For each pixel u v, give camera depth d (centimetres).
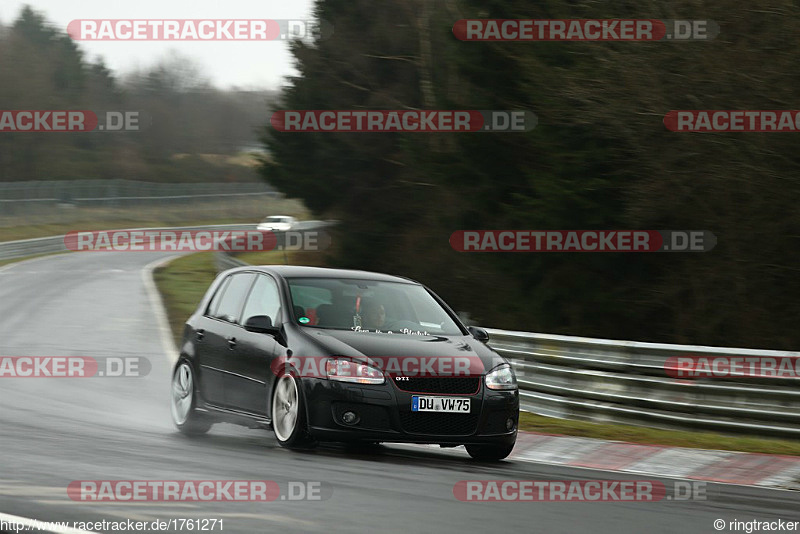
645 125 6669
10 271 15162
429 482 2428
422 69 12100
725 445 3675
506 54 8262
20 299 11081
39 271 15288
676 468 3148
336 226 13700
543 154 8025
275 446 3153
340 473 2514
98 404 4484
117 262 17650
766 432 3912
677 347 4188
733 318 7019
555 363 4700
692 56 6444
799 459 3253
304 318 3219
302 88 13600
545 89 7456
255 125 13938
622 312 7756
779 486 2922
